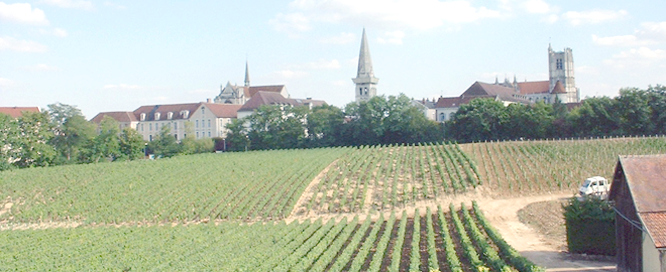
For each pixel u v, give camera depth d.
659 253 30.73
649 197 32.84
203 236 48.94
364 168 81.25
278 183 76.12
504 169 76.62
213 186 76.56
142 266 37.91
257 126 144.25
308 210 65.31
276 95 183.12
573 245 40.91
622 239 35.81
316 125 144.88
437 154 90.88
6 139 105.38
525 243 45.72
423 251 43.34
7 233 53.38
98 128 175.50
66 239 49.88
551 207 59.97
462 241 42.25
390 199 68.12
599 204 40.41
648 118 108.75
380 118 139.50
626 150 85.88
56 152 115.19
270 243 45.28
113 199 71.88
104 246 45.66
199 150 141.25
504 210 60.22
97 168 91.62
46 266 38.88
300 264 36.41
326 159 95.25
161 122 182.00
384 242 43.25
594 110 113.12
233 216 63.75
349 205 66.81
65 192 76.12
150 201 70.19
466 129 124.38
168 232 52.22
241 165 92.19
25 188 79.31
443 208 63.69
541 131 117.31
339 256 40.31
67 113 119.75
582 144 92.19
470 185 71.00
